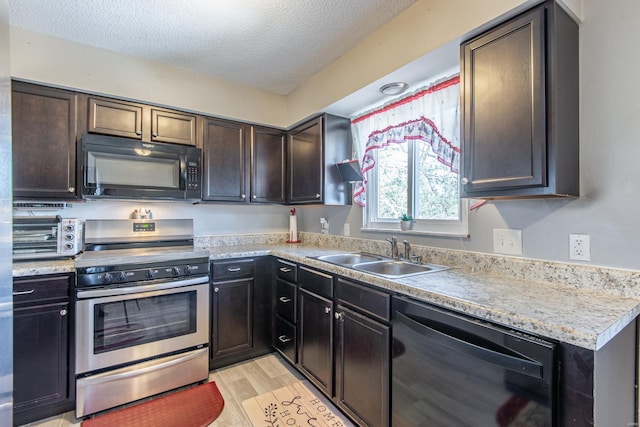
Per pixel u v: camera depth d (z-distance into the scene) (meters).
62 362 1.85
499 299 1.19
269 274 2.65
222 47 2.18
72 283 1.88
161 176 2.36
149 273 2.09
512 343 1.03
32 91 2.00
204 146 2.62
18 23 1.91
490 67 1.39
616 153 1.25
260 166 2.91
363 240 2.54
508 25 1.33
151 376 2.03
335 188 2.62
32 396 1.77
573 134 1.29
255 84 2.78
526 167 1.26
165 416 1.85
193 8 1.77
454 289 1.34
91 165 2.10
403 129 2.14
